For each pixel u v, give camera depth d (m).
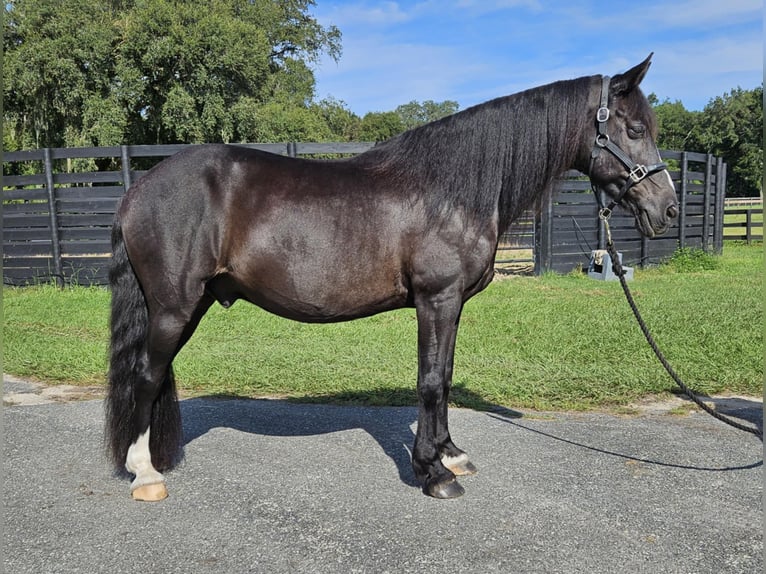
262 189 3.04
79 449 3.81
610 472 3.44
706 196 14.32
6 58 20.80
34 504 3.05
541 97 3.24
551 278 11.55
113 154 10.21
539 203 3.37
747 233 19.89
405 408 4.69
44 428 4.18
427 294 3.08
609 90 3.19
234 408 4.65
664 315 7.69
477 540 2.68
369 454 3.71
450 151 3.11
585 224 12.58
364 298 3.13
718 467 3.52
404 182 3.11
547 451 3.77
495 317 7.89
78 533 2.76
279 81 34.75
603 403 4.89
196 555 2.58
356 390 5.14
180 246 2.98
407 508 2.98
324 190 3.07
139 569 2.48
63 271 10.41
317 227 3.01
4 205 10.41
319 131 29.17
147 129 24.89
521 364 5.82
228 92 23.78
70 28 21.53
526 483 3.28
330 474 3.39
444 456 3.38
